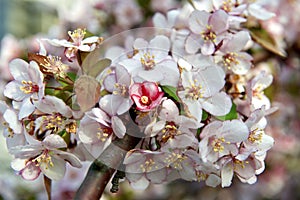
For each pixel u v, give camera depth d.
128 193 1.15
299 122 1.31
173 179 0.58
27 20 2.11
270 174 1.42
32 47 1.08
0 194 1.10
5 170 1.14
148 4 1.14
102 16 1.16
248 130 0.57
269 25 0.87
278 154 1.39
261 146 0.59
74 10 1.16
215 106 0.57
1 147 1.13
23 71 0.58
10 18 2.13
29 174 0.57
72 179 0.99
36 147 0.56
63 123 0.56
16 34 2.09
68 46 0.58
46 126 0.56
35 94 0.57
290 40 1.06
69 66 0.58
